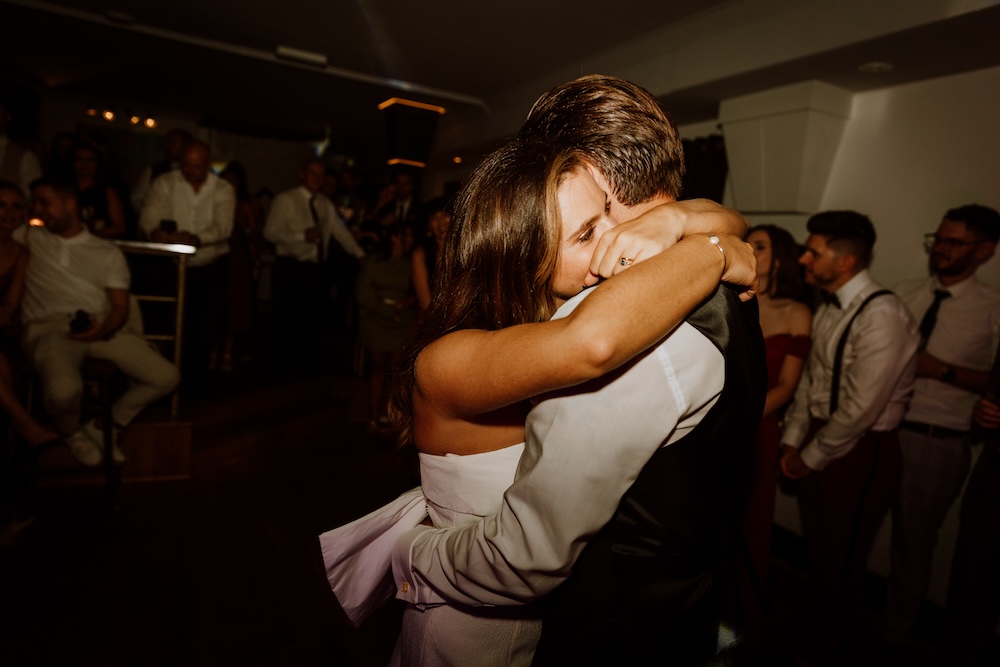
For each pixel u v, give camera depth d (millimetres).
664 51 3412
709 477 703
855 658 2332
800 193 3109
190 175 3881
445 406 753
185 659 2020
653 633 716
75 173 4070
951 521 2594
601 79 802
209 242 3885
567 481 641
